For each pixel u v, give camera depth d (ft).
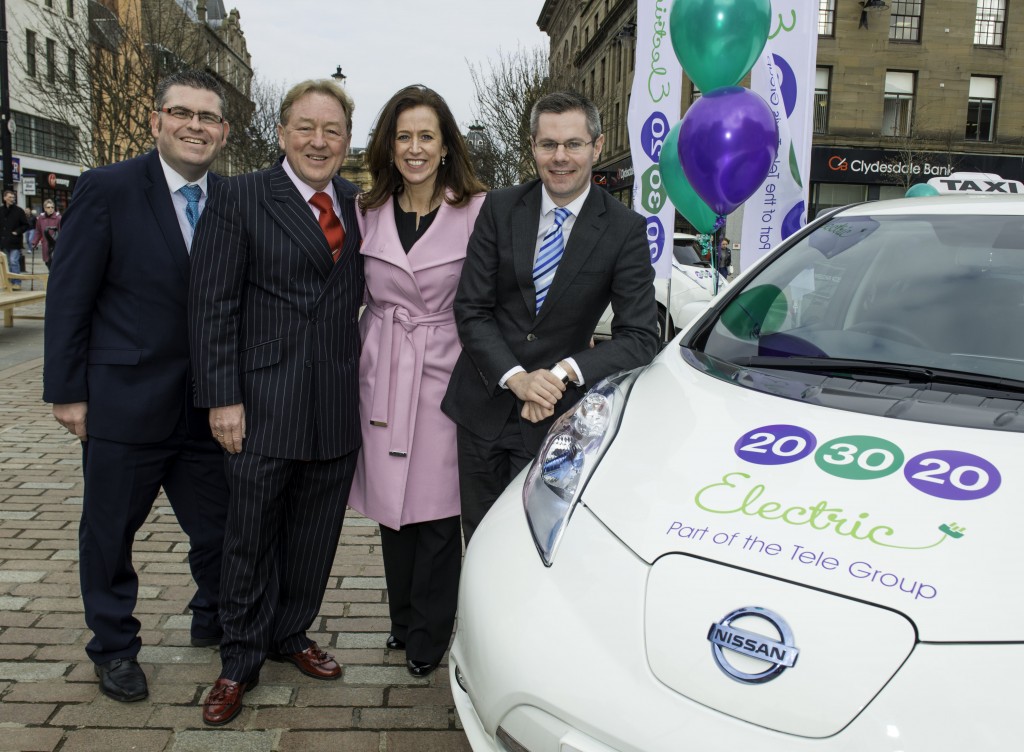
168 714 7.52
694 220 17.10
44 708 7.52
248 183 7.43
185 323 7.73
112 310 7.58
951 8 79.77
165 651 8.68
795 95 16.88
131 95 60.49
